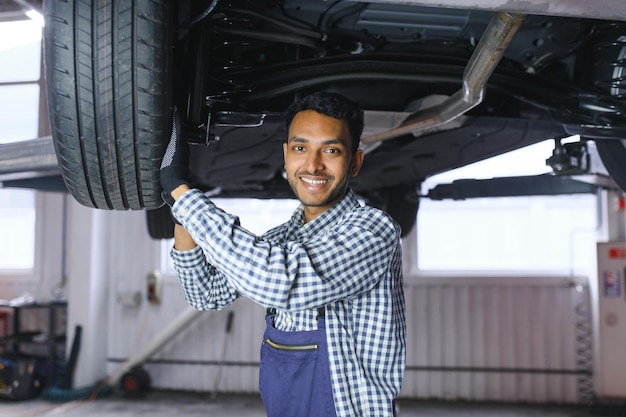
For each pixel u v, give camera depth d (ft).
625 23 4.98
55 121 3.89
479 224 17.61
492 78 5.38
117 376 17.71
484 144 6.41
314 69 5.15
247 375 17.88
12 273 19.72
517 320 16.75
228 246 3.20
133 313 18.56
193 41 4.25
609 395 15.05
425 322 17.10
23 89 19.44
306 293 3.19
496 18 3.93
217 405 16.56
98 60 3.64
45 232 19.63
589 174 6.89
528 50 5.46
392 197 10.41
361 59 5.19
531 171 14.52
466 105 4.82
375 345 3.53
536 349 16.66
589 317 16.42
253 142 5.95
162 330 18.33
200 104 4.40
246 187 9.30
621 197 15.21
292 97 5.53
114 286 18.71
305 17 4.98
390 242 3.53
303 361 3.47
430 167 7.76
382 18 5.01
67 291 19.27
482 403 16.61
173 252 3.99
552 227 17.33
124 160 4.08
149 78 3.69
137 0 3.57
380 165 7.45
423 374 17.06
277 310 3.77
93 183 4.33
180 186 3.56
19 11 19.30
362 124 3.87
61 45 3.63
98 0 3.56
